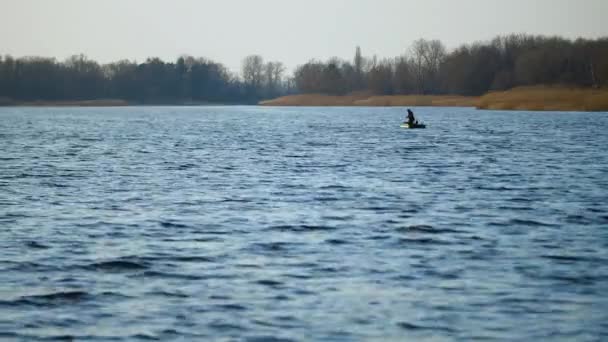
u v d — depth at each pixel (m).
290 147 115.50
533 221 50.88
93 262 39.53
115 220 51.25
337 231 47.31
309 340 28.56
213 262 39.47
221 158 96.44
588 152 105.12
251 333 29.25
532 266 38.69
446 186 68.31
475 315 31.22
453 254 41.25
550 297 33.50
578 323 30.34
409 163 89.25
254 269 38.00
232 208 56.12
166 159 95.06
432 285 35.19
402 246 43.19
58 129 174.50
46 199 60.62
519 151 106.88
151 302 32.81
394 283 35.50
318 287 34.88
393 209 55.53
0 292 34.16
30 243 44.06
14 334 29.16
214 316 31.09
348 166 85.94
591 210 55.38
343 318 30.84
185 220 51.19
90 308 32.06
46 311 31.69
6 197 61.59
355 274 37.03
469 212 54.34
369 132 157.50
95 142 128.50
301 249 42.41
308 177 75.12
